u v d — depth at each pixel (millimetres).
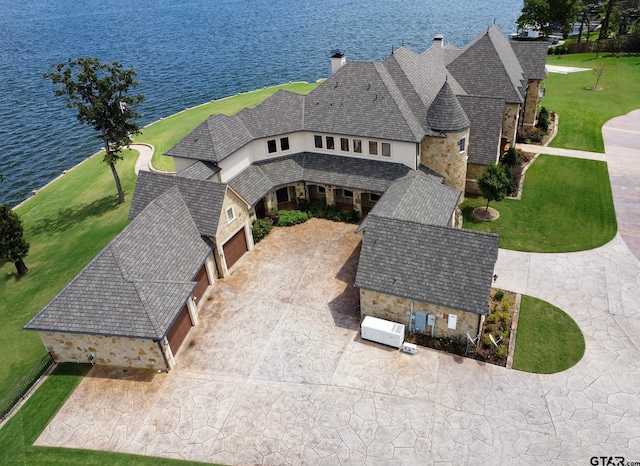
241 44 140875
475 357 25406
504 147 47562
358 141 38406
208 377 25609
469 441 21219
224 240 32812
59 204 50469
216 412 23594
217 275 33469
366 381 24562
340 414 22938
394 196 33062
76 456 21953
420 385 24078
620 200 39188
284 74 104125
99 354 26469
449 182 39344
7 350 29953
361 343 27000
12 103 94812
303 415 23062
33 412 24406
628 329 26547
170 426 23078
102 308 25234
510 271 31844
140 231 28719
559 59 87312
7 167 66688
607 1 93250
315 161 40250
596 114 57844
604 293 29266
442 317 25922
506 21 143625
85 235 42969
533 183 42906
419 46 120750
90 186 52719
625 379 23594
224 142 36875
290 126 39781
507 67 46031
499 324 27297
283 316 29453
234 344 27625
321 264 34062
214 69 112000
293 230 38594
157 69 115375
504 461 20281
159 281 26688
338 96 39750
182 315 27922
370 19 168375
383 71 39719
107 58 133000
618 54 85375
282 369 25703
